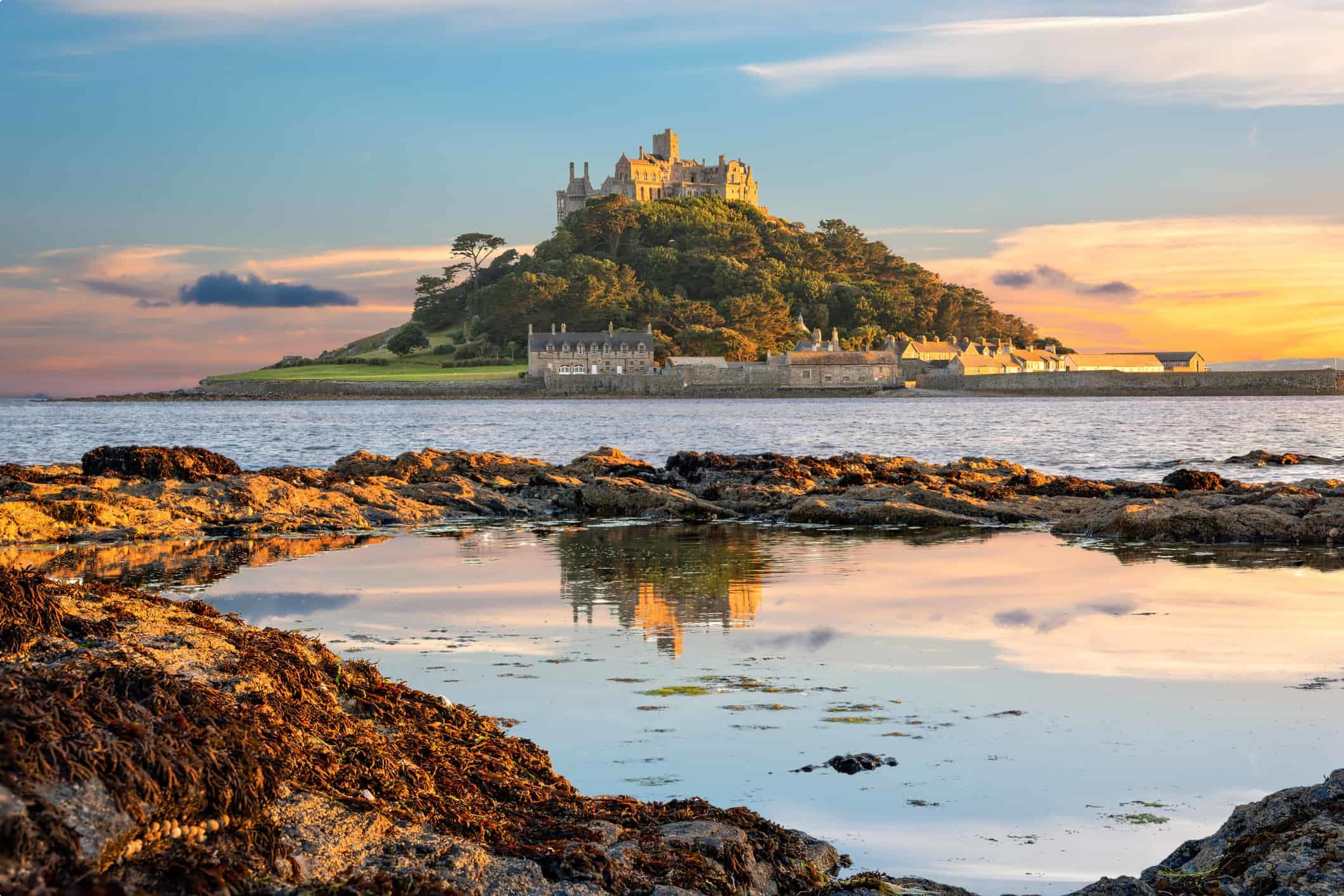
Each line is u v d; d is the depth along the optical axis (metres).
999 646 17.64
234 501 36.22
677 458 46.19
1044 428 115.88
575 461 48.56
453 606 21.34
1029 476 41.81
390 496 39.56
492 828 8.53
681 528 35.81
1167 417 144.62
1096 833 10.21
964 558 28.27
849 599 21.98
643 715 13.73
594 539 32.81
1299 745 12.59
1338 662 16.48
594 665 16.31
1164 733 13.04
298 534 33.84
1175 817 10.58
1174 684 15.27
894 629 19.05
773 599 22.08
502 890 7.45
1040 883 9.22
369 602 21.81
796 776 11.56
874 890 8.77
